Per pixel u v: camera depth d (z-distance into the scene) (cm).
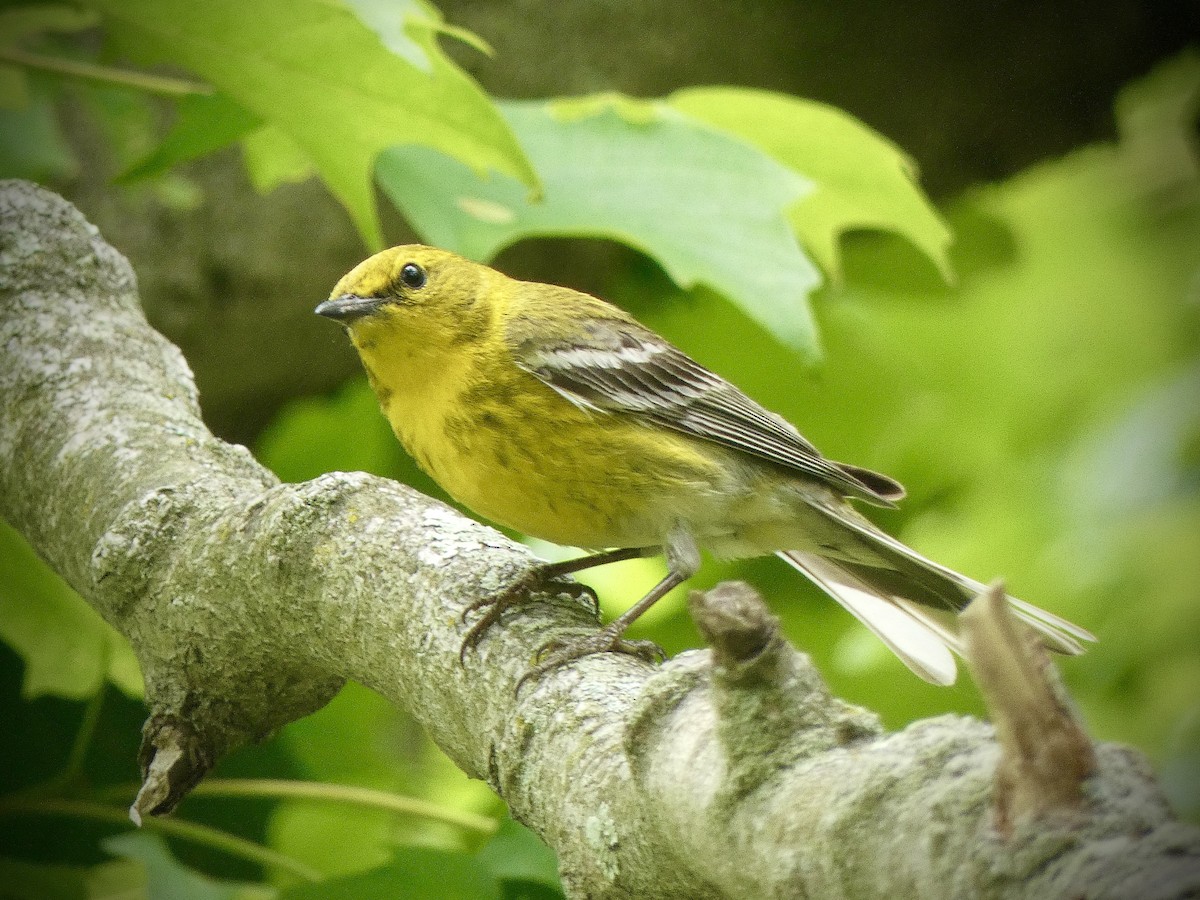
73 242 983
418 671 689
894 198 1127
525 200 1018
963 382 1530
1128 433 1376
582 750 590
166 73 1286
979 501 1482
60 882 969
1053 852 387
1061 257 1716
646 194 1020
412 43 847
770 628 480
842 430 1463
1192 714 1229
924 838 414
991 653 411
